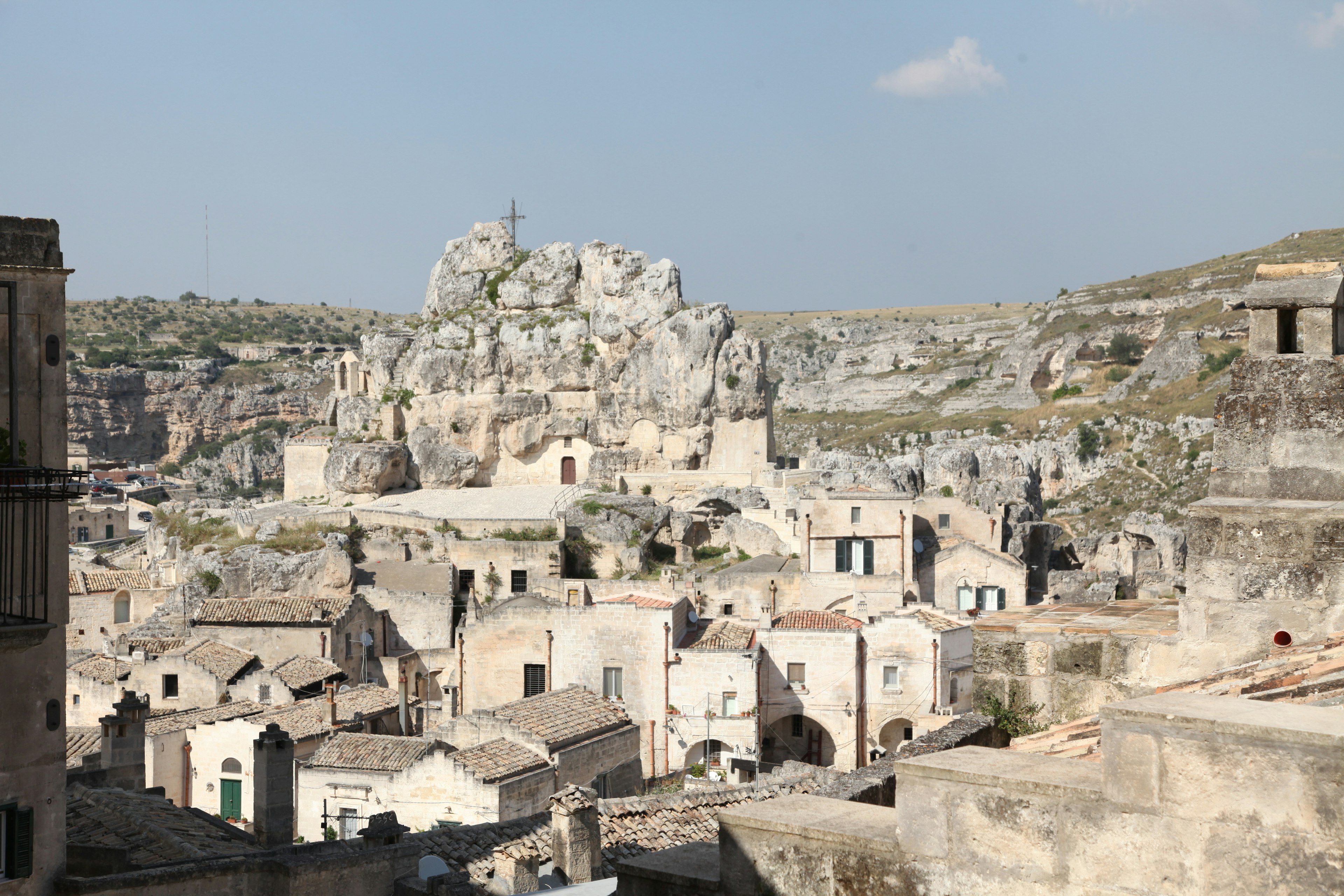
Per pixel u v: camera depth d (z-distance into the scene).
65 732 22.94
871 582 103.75
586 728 66.00
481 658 84.56
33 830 22.19
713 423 142.00
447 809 58.28
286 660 91.00
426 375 150.12
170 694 87.06
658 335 143.75
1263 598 15.02
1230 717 8.12
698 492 132.00
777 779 43.62
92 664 90.19
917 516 113.44
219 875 27.09
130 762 46.12
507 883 35.53
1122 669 16.81
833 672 80.81
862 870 9.61
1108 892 8.49
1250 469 15.40
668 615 81.50
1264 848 7.92
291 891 27.80
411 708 84.00
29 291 21.95
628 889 10.91
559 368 147.25
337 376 160.88
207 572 114.12
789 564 111.94
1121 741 8.48
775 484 135.62
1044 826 8.79
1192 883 8.16
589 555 121.38
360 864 29.58
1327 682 11.07
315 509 131.62
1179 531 117.31
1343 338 15.38
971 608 104.06
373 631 106.25
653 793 70.69
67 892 22.84
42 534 21.77
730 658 80.50
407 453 146.25
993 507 114.62
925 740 16.42
